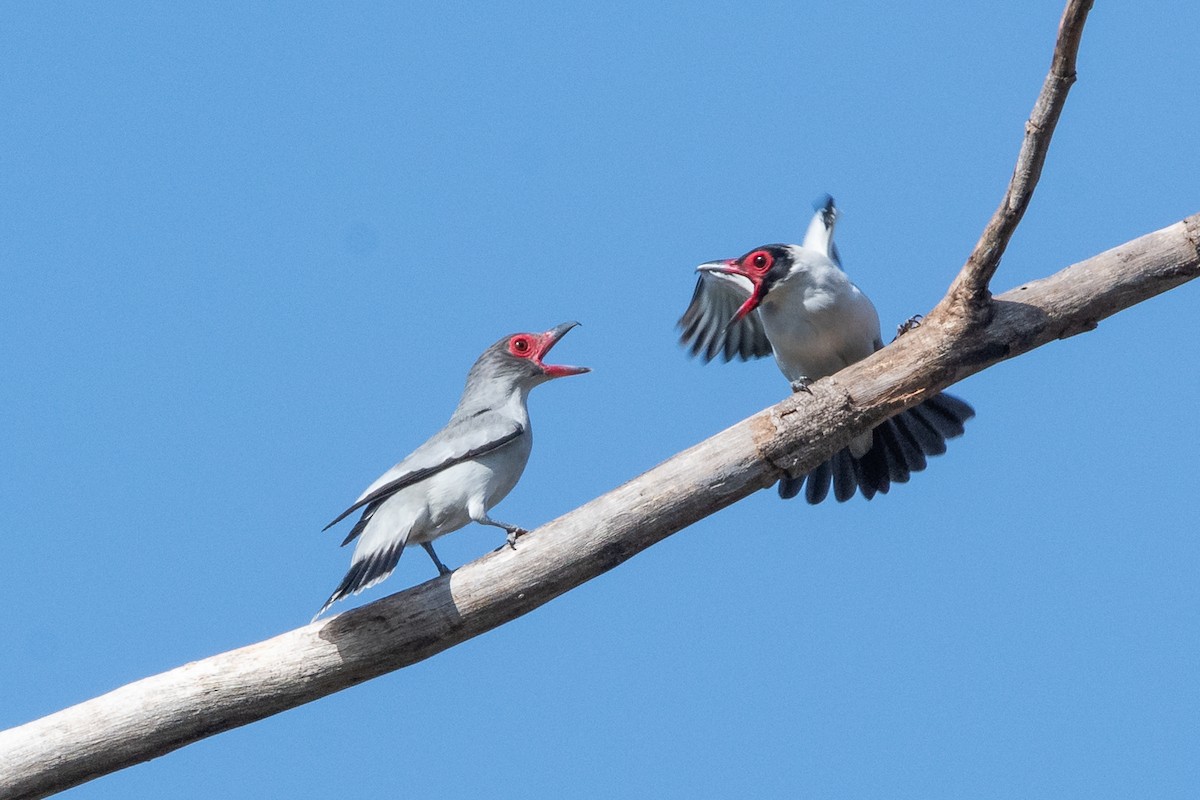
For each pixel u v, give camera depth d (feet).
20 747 35.60
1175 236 38.24
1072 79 32.14
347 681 36.76
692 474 37.04
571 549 36.58
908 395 37.96
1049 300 37.96
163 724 35.94
